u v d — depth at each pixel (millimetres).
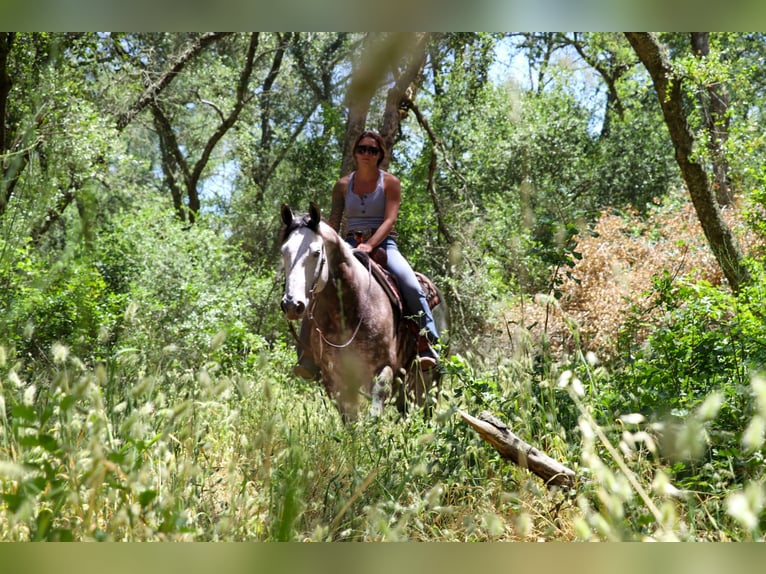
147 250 11883
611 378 4543
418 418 4559
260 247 20156
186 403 2855
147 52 15805
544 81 21859
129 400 3156
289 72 23031
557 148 19188
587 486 3289
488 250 13422
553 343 7883
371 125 13922
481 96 17047
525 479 3551
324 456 3949
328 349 5711
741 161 9781
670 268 11570
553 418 3908
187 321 10023
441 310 7332
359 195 6484
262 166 22812
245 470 2984
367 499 3500
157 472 2912
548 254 5012
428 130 15320
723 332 4770
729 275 7312
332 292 5609
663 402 4031
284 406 4816
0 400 2785
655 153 22469
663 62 9336
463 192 15898
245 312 12305
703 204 9312
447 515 3418
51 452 2371
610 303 10500
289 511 2334
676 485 3203
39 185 2979
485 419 3805
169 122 21266
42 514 2291
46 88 2959
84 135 8414
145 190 16594
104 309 8680
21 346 4824
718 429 3574
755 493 1666
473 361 5438
